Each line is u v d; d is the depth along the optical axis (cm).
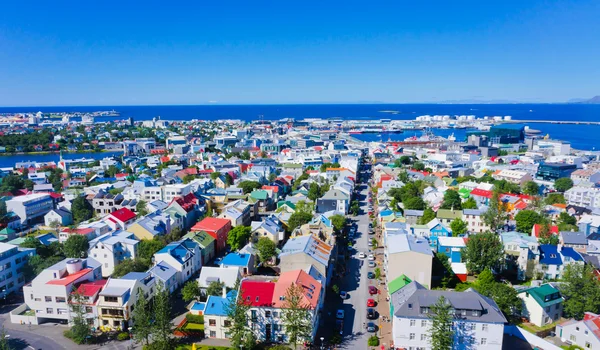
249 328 8781
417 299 8444
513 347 8456
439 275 11425
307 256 10819
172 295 10812
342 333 9044
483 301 8262
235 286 10100
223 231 14750
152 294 10062
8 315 9888
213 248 13862
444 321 7675
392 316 9175
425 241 11481
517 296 9750
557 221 16725
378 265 12838
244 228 14100
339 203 18475
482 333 7956
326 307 10206
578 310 9288
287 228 15700
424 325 8169
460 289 10769
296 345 8544
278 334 8750
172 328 9125
